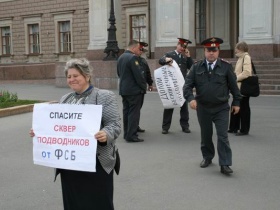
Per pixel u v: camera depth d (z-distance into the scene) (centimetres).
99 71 2128
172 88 963
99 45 2495
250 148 835
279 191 587
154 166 724
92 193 384
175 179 649
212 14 2802
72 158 374
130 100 909
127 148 862
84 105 372
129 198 568
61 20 3575
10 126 1156
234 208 525
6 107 1382
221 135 667
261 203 541
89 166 369
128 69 902
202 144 713
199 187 609
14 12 3897
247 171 684
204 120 686
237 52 941
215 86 661
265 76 1794
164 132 1003
